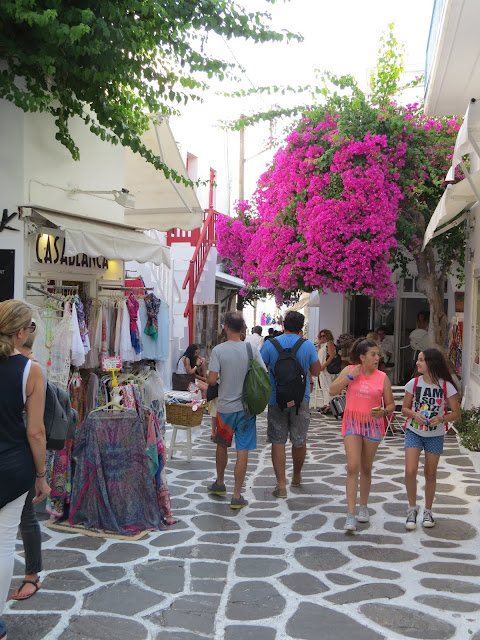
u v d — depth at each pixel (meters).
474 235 11.34
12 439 3.71
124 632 3.98
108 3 6.07
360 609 4.30
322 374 13.97
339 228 12.07
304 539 5.70
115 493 5.94
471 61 7.79
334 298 17.09
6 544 3.67
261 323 45.84
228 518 6.32
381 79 13.21
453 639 3.91
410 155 12.50
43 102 6.64
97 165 8.39
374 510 6.55
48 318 6.16
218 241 17.41
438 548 5.46
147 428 6.20
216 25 6.21
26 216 6.80
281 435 7.12
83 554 5.29
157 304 8.37
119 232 8.00
